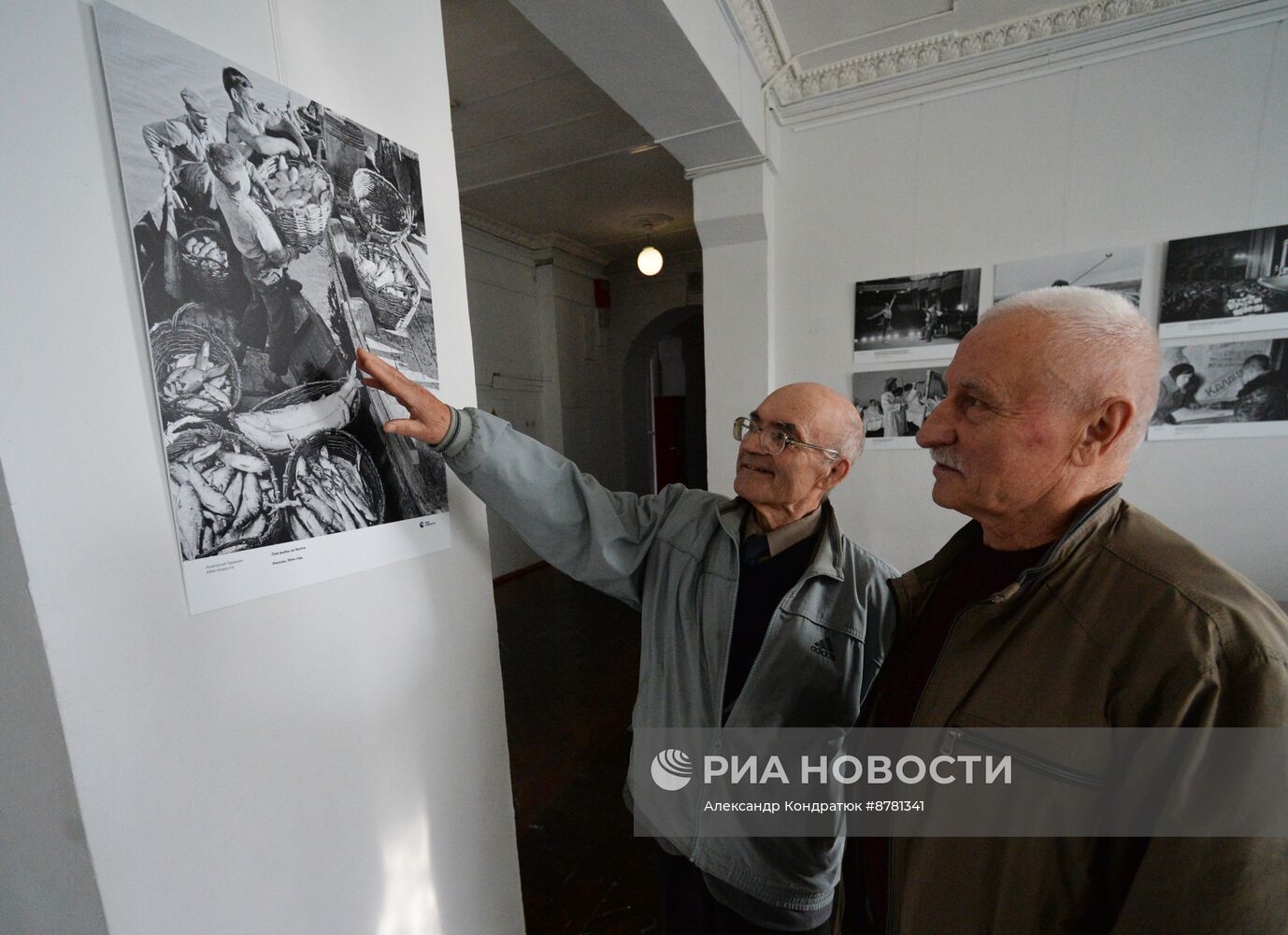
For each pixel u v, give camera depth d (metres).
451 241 0.86
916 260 2.39
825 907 1.04
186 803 0.53
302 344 0.62
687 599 1.04
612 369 5.88
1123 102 2.04
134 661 0.49
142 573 0.49
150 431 0.49
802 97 2.44
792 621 0.94
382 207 0.73
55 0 0.43
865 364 2.51
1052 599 0.59
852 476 2.56
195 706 0.53
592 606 3.92
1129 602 0.54
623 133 2.99
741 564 1.05
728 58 1.92
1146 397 0.56
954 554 0.84
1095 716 0.54
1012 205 2.22
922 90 2.29
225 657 0.56
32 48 0.41
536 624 3.62
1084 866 0.55
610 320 5.84
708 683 1.00
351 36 0.69
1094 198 2.11
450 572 0.86
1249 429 1.98
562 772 2.08
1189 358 2.03
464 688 0.89
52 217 0.43
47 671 0.44
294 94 0.61
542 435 5.08
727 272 2.62
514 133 2.96
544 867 1.65
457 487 0.88
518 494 0.90
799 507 1.04
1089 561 0.59
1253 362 1.95
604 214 4.24
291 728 0.63
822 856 1.03
